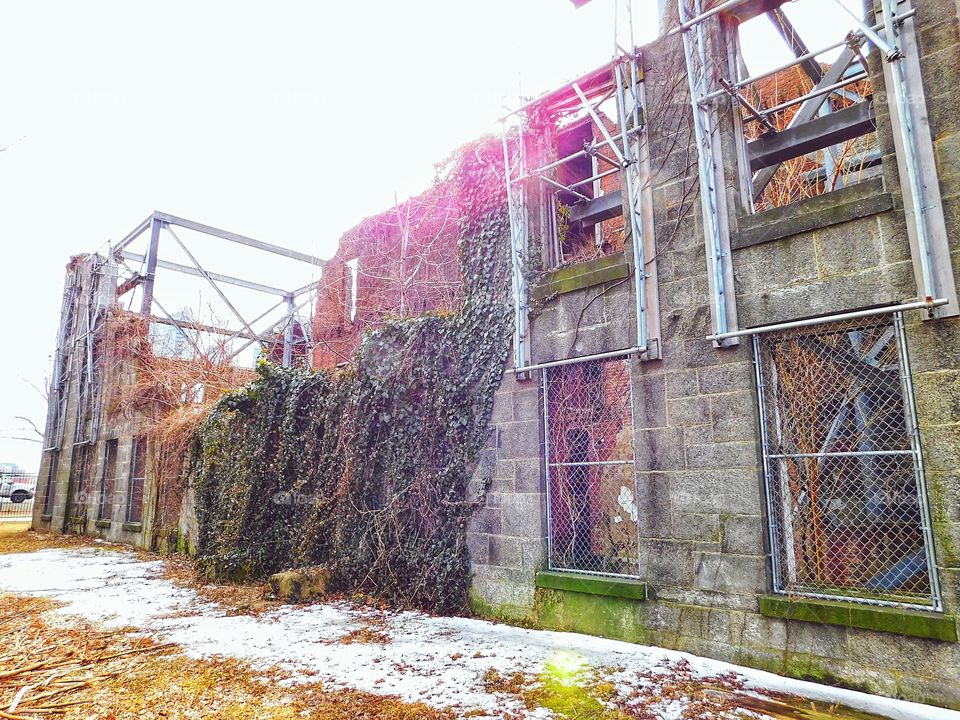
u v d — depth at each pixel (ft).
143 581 32.01
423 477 25.77
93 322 62.03
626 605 19.11
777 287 17.31
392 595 25.55
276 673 16.52
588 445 22.88
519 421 23.22
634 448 19.70
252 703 14.34
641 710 13.64
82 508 59.57
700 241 19.16
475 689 15.08
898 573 16.46
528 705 14.01
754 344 17.63
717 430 17.93
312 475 31.22
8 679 16.14
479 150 26.73
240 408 34.94
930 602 14.60
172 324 55.01
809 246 16.88
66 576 33.58
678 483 18.51
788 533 17.02
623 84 21.93
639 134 21.13
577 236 27.71
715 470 17.80
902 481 16.72
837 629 15.17
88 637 20.31
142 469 50.62
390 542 26.21
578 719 13.23
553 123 26.04
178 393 50.67
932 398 14.46
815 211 16.83
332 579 27.55
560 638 19.61
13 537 57.11
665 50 21.02
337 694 14.85
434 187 48.42
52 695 14.93
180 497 42.24
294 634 20.72
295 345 66.54
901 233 15.33
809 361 17.69
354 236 57.06
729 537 17.25
